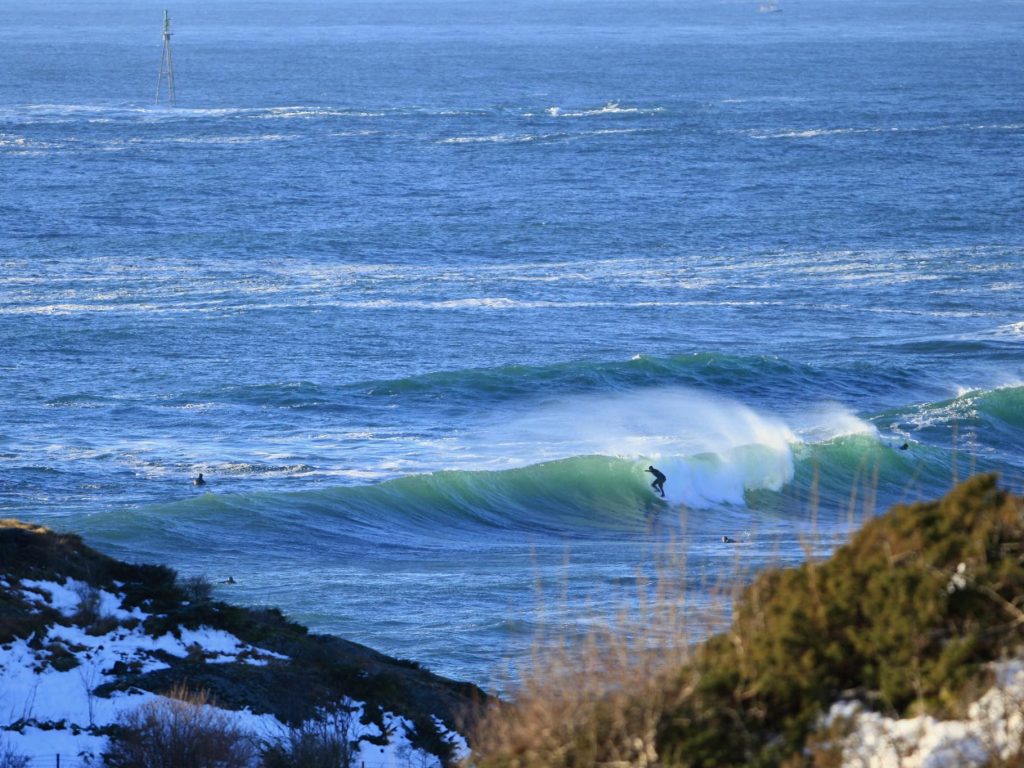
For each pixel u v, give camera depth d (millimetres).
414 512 137250
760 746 28188
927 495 154000
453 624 94500
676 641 32094
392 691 65125
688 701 29469
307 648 68625
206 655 64375
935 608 28516
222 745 54188
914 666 27625
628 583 107750
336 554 122500
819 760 26797
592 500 145500
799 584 31156
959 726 26094
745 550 119438
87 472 145375
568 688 31391
